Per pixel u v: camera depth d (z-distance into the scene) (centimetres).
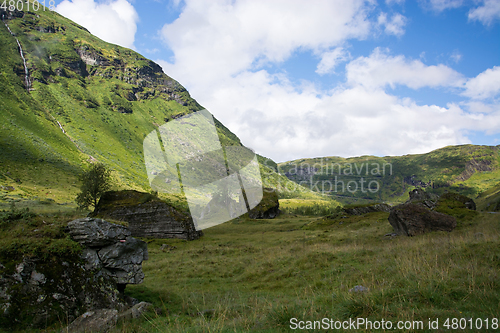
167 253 2598
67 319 759
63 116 18650
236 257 2100
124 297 962
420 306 593
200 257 2284
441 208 2630
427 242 1444
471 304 567
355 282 980
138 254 1012
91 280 864
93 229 912
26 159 11281
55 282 805
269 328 563
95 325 719
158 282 1424
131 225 3506
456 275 759
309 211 8200
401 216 2066
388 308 590
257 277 1419
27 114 15688
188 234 3441
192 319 763
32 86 19788
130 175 14750
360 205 4216
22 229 889
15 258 793
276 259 1666
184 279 1477
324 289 980
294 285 1165
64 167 11994
